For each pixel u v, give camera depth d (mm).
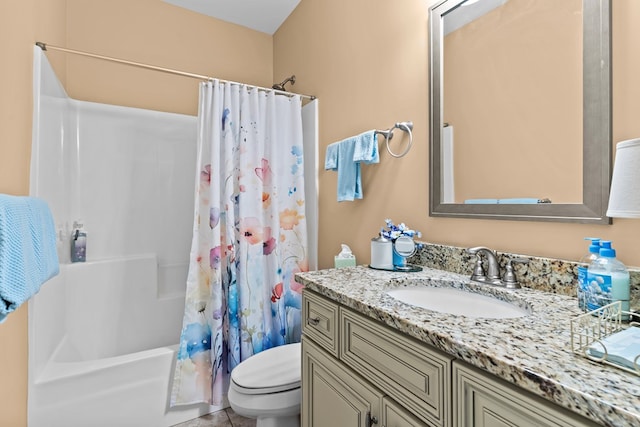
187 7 2451
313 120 2115
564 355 528
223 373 1796
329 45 1969
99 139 2154
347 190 1584
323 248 2035
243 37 2701
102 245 2158
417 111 1356
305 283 1120
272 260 1951
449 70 1225
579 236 866
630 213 622
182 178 2420
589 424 419
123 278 2123
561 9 902
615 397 401
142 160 2291
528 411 488
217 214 1737
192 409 1687
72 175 2041
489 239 1094
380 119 1559
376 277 1140
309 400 1107
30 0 1359
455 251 1173
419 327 666
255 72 2752
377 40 1578
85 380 1407
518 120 1009
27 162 1335
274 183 1955
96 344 1997
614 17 796
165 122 2354
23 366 1260
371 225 1620
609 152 801
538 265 928
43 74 1451
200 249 1753
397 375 744
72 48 2084
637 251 757
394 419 740
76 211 2076
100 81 2178
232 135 1835
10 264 801
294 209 2064
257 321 1873
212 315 1710
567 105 888
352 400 884
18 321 1221
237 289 1840
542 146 946
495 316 913
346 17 1811
